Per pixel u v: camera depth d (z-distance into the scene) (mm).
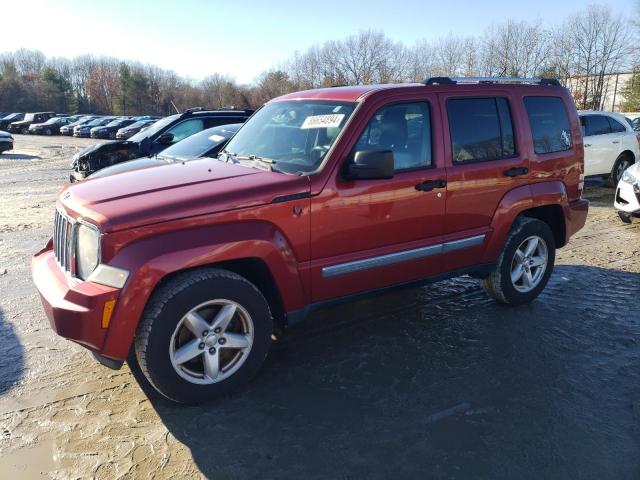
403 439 2998
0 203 11023
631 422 3160
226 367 3436
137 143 10016
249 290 3387
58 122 46625
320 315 4789
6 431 3088
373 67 56562
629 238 7590
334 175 3621
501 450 2900
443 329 4492
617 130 12039
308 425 3137
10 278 5852
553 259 5113
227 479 2695
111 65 95875
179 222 3137
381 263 3932
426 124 4117
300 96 4520
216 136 7836
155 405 3359
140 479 2695
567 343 4215
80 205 3256
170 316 3125
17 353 4070
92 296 2961
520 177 4660
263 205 3359
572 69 45312
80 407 3338
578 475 2705
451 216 4266
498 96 4566
